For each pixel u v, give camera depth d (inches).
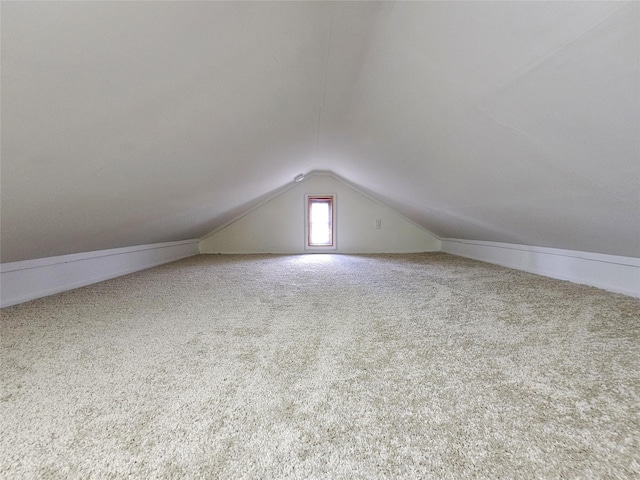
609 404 25.1
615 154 34.7
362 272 96.8
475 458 19.6
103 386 28.5
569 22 24.0
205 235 154.6
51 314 52.5
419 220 144.0
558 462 19.1
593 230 58.7
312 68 47.2
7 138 28.9
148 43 26.7
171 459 19.6
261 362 33.5
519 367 31.7
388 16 34.5
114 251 91.7
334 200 155.6
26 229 50.1
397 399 26.2
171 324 46.9
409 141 63.9
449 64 36.4
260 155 78.2
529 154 44.4
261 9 29.9
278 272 98.4
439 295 64.6
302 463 19.3
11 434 21.9
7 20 19.4
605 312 50.3
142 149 43.7
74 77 26.1
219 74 36.9
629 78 25.6
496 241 112.1
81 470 18.7
